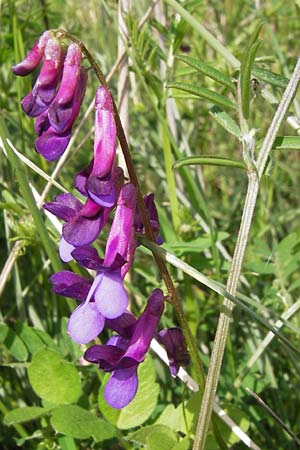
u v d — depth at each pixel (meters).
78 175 0.11
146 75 0.18
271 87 0.16
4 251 0.21
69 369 0.15
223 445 0.14
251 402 0.18
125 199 0.11
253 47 0.12
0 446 0.18
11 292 0.20
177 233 0.19
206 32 0.15
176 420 0.15
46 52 0.11
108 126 0.11
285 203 0.27
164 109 0.19
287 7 0.27
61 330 0.18
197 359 0.13
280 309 0.20
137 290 0.19
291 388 0.19
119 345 0.12
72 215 0.12
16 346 0.16
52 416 0.14
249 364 0.17
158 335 0.13
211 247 0.19
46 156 0.11
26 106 0.11
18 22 0.21
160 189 0.25
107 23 0.26
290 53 0.28
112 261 0.11
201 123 0.25
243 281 0.20
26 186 0.15
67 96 0.11
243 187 0.23
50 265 0.20
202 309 0.20
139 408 0.15
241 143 0.13
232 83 0.14
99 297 0.11
